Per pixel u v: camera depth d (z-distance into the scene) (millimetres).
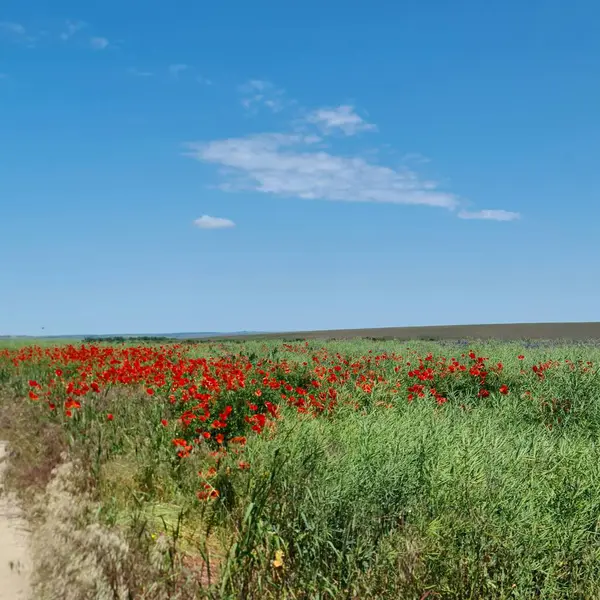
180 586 4539
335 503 5352
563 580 4703
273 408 8375
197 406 8945
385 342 30969
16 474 7129
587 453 6797
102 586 4273
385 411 9672
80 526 5176
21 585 4605
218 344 29984
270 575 4762
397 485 5680
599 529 5188
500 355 17281
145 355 16656
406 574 4551
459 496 5445
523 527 5059
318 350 23594
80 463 6984
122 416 9266
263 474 6133
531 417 10727
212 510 5957
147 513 5836
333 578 4660
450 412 10148
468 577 4555
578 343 27859
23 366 17312
